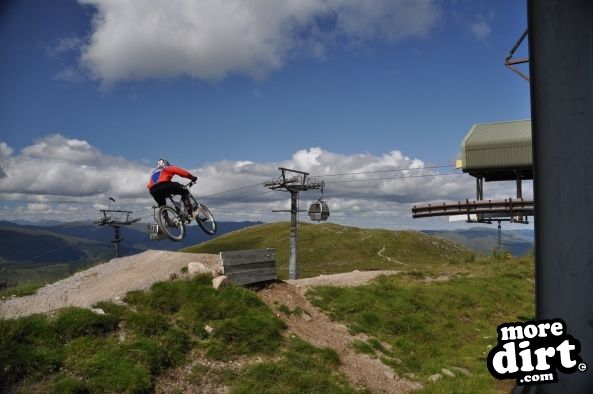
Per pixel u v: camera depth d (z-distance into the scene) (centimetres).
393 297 1700
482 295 1945
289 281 1653
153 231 1188
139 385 771
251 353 1010
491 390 1050
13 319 859
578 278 378
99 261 1875
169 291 1141
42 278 1681
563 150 384
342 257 8425
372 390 991
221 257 1335
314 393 900
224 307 1134
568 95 381
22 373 736
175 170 1192
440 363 1227
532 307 1905
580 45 377
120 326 946
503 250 3061
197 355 941
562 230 385
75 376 761
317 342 1177
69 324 877
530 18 411
